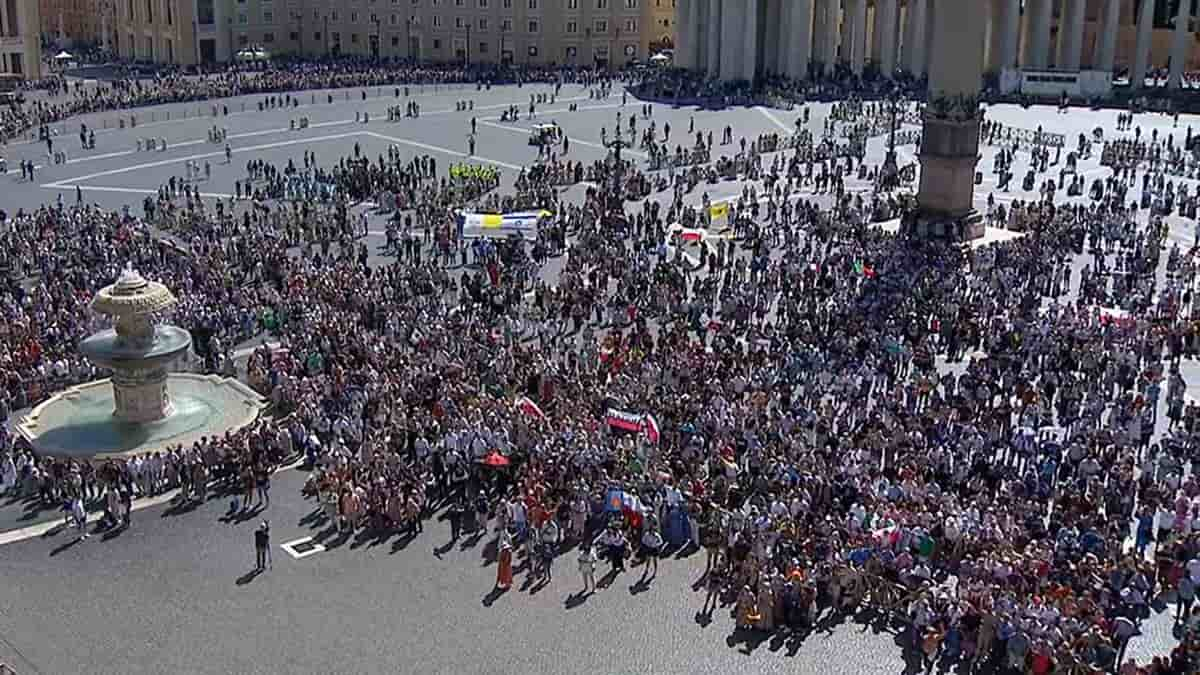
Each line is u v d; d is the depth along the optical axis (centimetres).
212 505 4241
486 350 5353
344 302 6122
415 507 4044
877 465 4316
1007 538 3684
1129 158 10456
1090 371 5294
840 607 3572
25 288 6469
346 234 7888
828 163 10600
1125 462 4212
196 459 4338
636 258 7044
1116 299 6412
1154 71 16162
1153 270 7056
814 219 8138
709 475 4238
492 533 4041
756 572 3566
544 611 3578
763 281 6638
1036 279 6762
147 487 4306
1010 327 5809
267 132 11788
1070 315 5897
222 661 3316
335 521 4106
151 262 6781
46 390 5181
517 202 8594
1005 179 9800
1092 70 15188
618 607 3603
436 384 4934
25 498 4269
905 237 7800
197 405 5038
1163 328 5772
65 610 3559
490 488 4288
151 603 3606
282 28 18800
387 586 3716
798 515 3881
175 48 17962
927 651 3306
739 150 11156
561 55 17862
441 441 4384
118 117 12619
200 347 5681
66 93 14625
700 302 6194
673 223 8312
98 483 4331
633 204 9056
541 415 4512
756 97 14100
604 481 4084
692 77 15475
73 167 10069
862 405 4894
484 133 11894
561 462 4231
